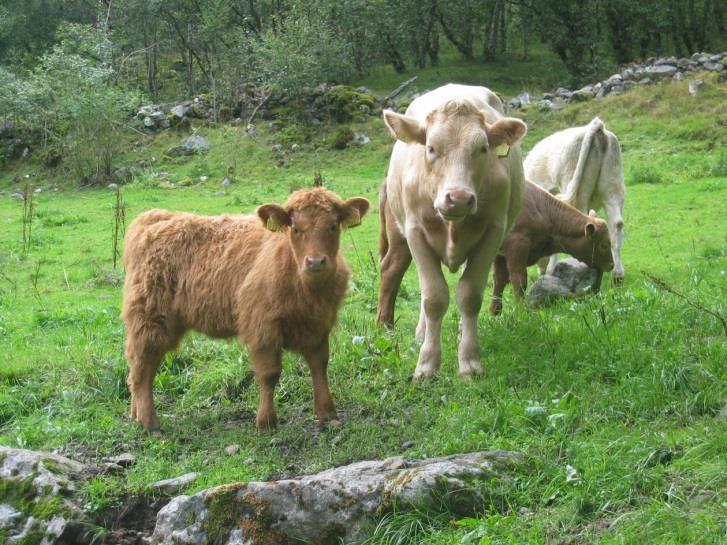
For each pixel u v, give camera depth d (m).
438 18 24.39
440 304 5.68
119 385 6.00
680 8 24.14
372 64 24.62
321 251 4.99
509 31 26.89
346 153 18.25
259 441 5.21
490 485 4.46
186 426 5.51
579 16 22.73
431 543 4.30
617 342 5.53
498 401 5.14
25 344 6.91
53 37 27.64
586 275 7.30
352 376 5.88
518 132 5.44
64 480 4.90
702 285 6.57
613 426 4.83
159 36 25.06
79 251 11.09
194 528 4.54
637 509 4.25
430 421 5.23
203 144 18.84
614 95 18.08
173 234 5.43
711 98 16.69
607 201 8.33
